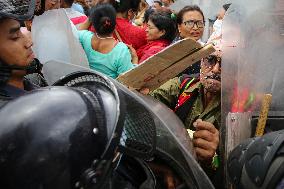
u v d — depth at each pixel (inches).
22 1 53.8
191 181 48.2
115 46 105.7
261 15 58.5
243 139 56.7
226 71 59.2
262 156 39.6
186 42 55.9
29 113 39.7
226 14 59.6
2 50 55.9
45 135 38.6
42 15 81.3
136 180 49.5
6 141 38.9
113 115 40.4
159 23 129.3
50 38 80.9
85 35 108.6
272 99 57.9
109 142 39.3
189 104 74.0
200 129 59.9
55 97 40.9
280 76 57.8
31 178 38.1
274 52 58.0
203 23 128.4
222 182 60.6
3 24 55.2
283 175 37.7
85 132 39.3
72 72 51.5
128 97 45.1
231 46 59.0
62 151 38.4
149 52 124.9
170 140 47.8
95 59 106.7
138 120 44.7
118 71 106.2
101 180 39.7
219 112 72.0
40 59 80.1
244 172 41.8
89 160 39.2
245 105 58.6
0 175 38.7
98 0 148.6
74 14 133.3
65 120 39.4
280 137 39.6
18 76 57.9
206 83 71.0
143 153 44.3
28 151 38.3
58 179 38.4
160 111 55.4
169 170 49.8
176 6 179.0
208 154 59.0
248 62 58.7
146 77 60.4
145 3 184.5
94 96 42.6
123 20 137.3
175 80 77.1
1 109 41.6
